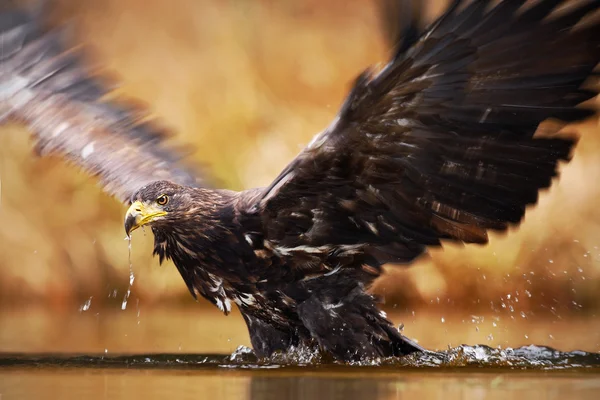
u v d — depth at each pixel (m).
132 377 9.10
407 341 10.69
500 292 16.80
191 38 23.00
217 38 22.92
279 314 10.80
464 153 9.69
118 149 12.10
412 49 8.91
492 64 9.22
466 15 8.93
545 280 16.89
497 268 16.86
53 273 18.16
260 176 19.45
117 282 18.02
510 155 9.69
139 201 10.64
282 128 20.44
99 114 12.24
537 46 9.21
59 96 12.16
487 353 10.68
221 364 10.21
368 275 10.74
